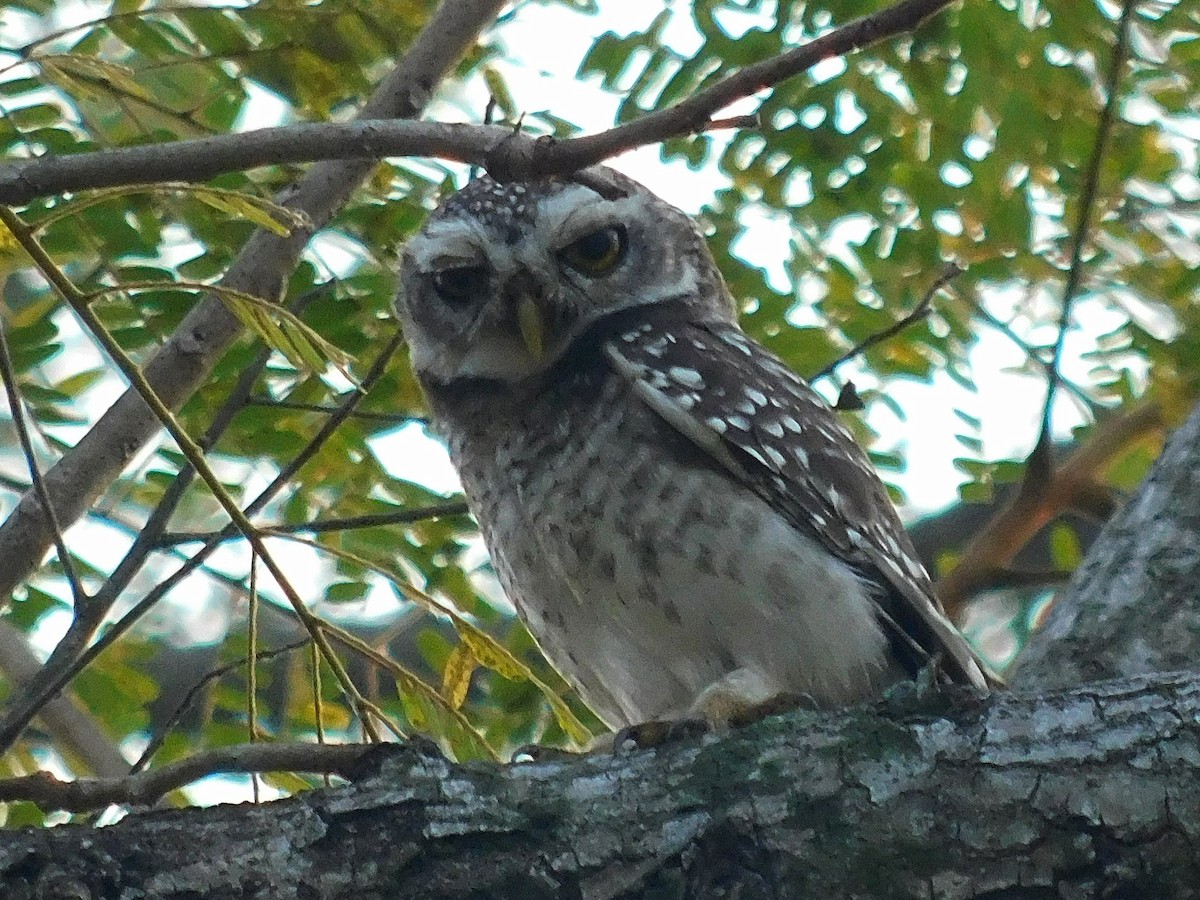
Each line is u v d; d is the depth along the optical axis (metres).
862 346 9.15
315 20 9.66
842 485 8.80
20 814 9.23
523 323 9.24
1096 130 10.10
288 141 6.30
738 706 7.76
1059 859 6.04
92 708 10.30
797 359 10.13
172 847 5.95
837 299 10.31
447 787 6.18
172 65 9.32
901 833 6.10
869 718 6.34
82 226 9.10
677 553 8.37
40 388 9.22
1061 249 10.35
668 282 9.87
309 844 6.01
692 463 8.53
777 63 5.99
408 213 9.95
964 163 10.21
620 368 8.81
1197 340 10.40
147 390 7.03
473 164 6.30
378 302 9.88
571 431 8.76
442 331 9.59
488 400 9.12
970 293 10.34
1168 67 10.23
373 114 9.37
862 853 6.08
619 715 9.23
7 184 6.29
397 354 9.85
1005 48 10.09
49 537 8.63
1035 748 6.19
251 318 6.80
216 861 5.93
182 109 9.72
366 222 9.88
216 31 9.59
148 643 10.62
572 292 9.55
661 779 6.27
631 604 8.50
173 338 8.95
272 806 6.11
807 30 9.98
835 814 6.14
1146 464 11.59
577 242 9.66
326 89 9.78
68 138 9.15
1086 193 9.37
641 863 6.10
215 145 6.34
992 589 10.28
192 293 9.27
